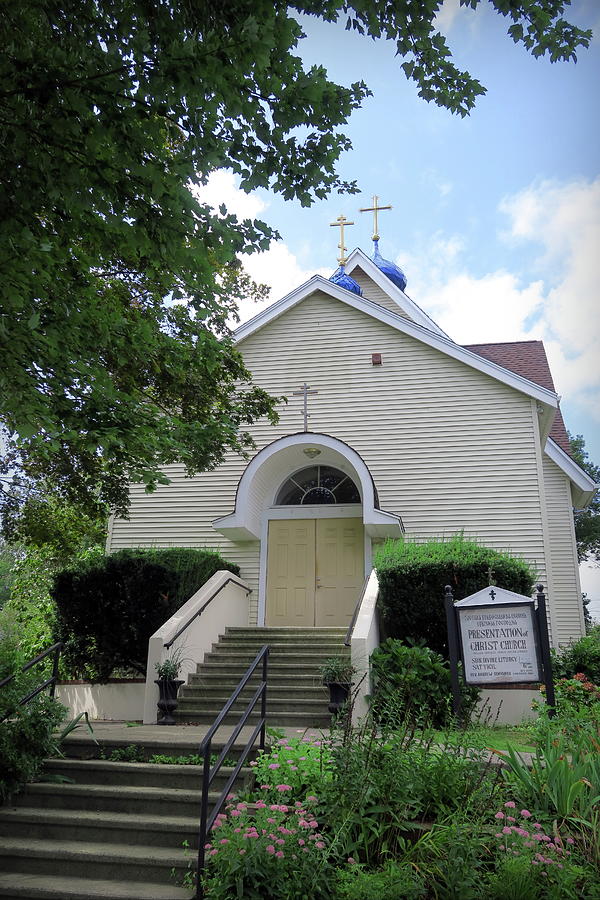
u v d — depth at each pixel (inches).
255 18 223.3
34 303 302.7
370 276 852.0
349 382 679.7
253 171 265.9
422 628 484.7
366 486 590.2
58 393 336.8
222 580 559.8
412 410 660.1
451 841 213.0
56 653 379.2
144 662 533.6
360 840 224.2
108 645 530.3
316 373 688.4
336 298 701.9
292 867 211.2
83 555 692.1
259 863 209.3
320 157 263.4
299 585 634.8
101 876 246.7
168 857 245.1
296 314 710.5
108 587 529.7
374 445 658.2
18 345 290.8
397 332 684.1
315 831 237.0
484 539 614.5
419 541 623.5
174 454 390.9
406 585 484.7
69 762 308.5
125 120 242.4
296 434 617.6
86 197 253.1
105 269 428.1
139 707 514.9
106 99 239.8
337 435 667.4
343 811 231.3
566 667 515.2
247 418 507.5
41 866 253.8
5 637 738.8
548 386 805.2
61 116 239.3
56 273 312.5
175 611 534.0
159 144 254.1
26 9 250.1
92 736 333.1
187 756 317.7
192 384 469.4
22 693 320.8
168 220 260.4
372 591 507.2
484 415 645.3
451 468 638.5
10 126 247.6
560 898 200.1
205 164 245.1
